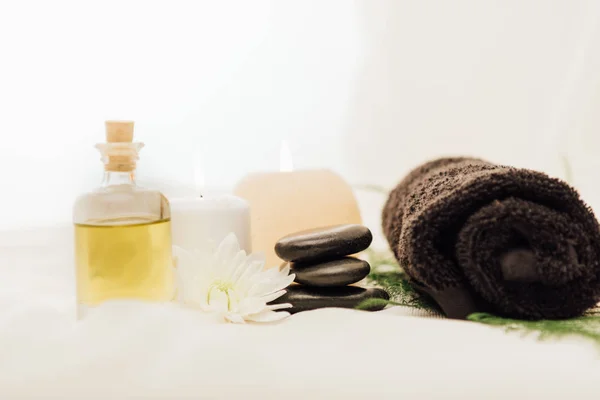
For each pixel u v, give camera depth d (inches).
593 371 16.1
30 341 17.0
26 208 43.3
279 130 49.3
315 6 48.6
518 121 46.7
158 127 47.0
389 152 49.6
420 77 48.4
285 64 48.9
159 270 20.2
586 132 42.9
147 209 20.1
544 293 19.7
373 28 48.7
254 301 20.1
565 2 44.1
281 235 25.3
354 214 26.6
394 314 21.9
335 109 49.7
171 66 46.8
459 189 19.8
